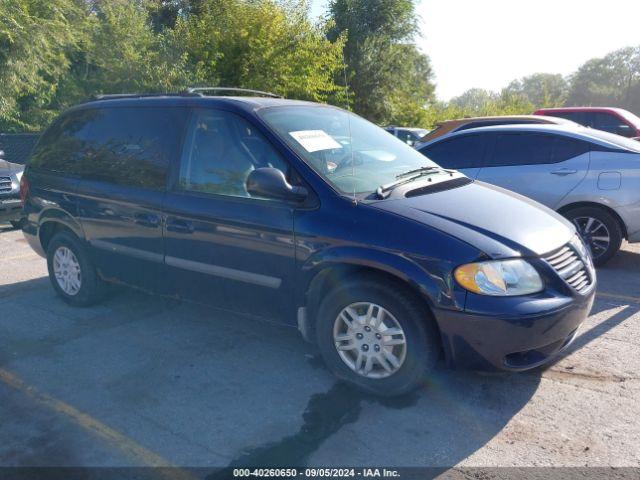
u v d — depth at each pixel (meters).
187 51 17.05
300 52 17.66
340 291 3.71
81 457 3.19
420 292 3.45
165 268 4.54
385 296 3.56
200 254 4.29
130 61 16.25
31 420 3.56
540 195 6.74
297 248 3.81
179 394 3.84
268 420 3.53
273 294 4.02
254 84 17.23
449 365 3.54
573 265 3.74
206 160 4.34
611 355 4.37
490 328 3.34
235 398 3.78
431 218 3.60
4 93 15.20
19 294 5.89
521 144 6.98
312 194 3.83
